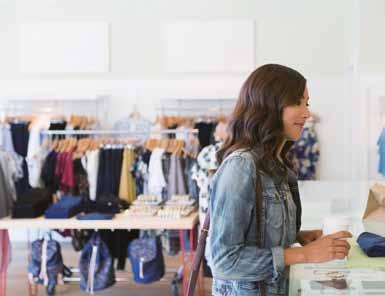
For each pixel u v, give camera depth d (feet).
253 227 4.45
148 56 20.15
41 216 13.14
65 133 16.92
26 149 17.46
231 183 4.30
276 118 4.41
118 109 20.29
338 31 19.42
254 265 4.25
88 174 16.69
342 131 19.44
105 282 13.08
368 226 5.98
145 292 14.35
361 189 7.73
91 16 20.25
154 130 17.92
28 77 20.48
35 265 13.65
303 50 19.63
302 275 4.57
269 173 4.46
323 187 11.37
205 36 19.89
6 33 20.45
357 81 7.77
